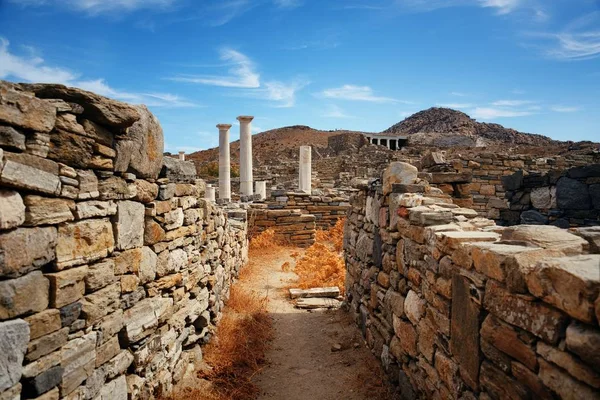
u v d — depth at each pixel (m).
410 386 4.28
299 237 14.53
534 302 2.26
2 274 2.30
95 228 3.07
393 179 5.31
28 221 2.47
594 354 1.82
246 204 15.66
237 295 7.73
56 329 2.68
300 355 5.78
